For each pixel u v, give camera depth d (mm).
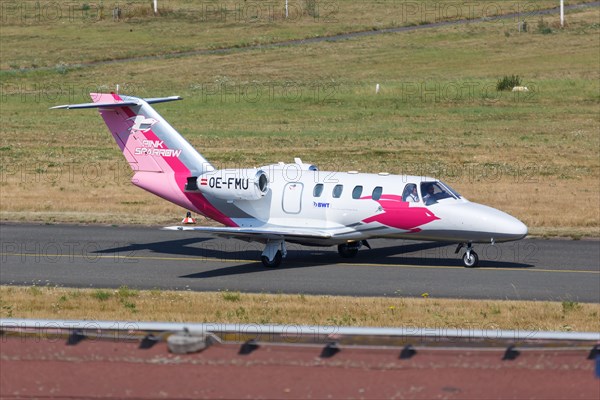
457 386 51562
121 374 52938
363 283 100188
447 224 107062
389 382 52094
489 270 107500
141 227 135250
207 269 107438
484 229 106000
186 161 117375
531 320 82438
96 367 53781
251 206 114312
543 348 56469
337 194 110938
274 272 105938
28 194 163625
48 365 53969
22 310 84625
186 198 117375
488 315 84438
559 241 126125
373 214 108938
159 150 118500
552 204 156875
